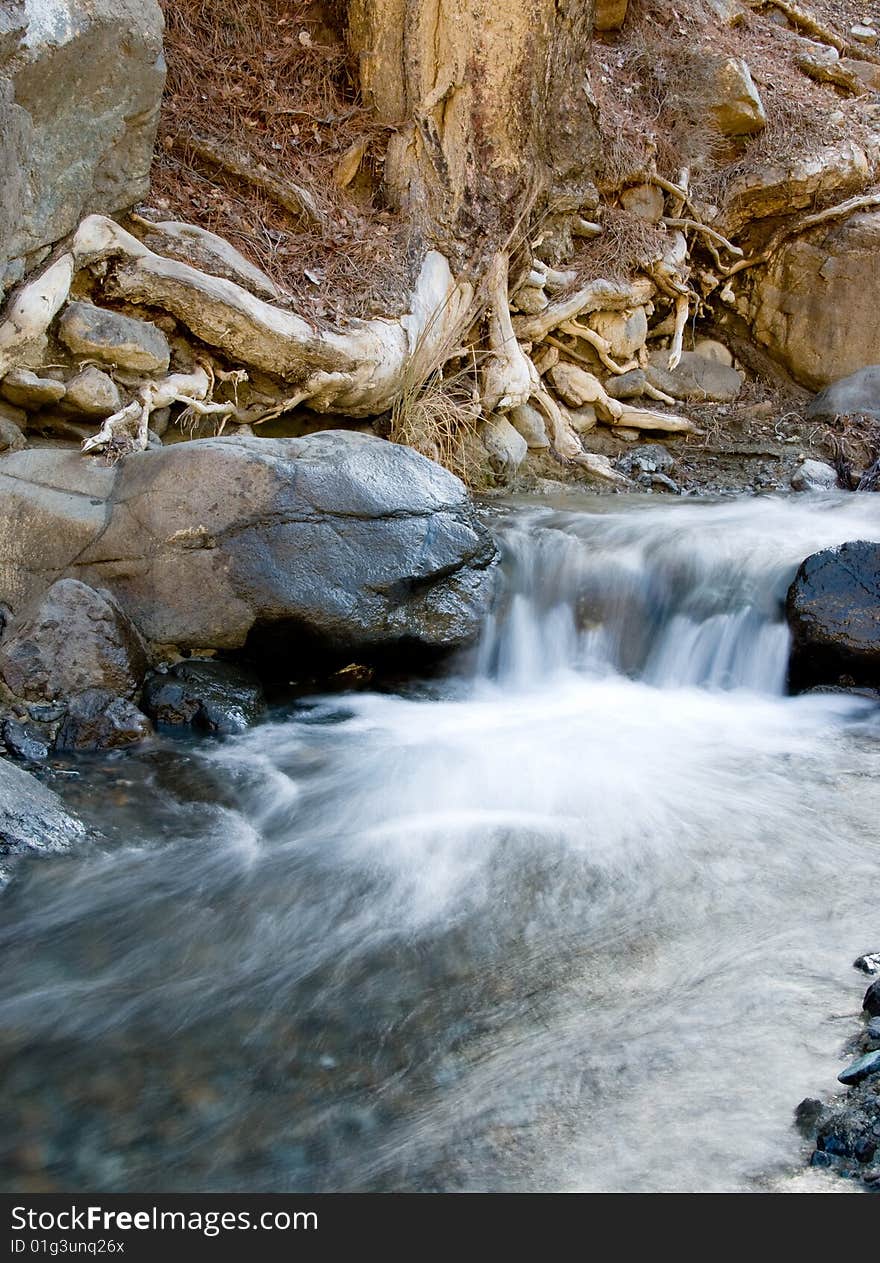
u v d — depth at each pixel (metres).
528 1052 3.20
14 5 5.96
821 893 4.09
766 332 10.83
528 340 9.39
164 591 5.73
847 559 6.50
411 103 8.55
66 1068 3.19
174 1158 2.85
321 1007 3.46
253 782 5.08
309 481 5.86
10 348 6.25
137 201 7.21
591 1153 2.77
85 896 4.11
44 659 5.34
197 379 7.11
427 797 4.98
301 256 7.95
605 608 7.06
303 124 8.57
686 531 7.40
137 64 6.75
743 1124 2.82
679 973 3.57
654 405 10.12
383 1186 2.72
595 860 4.37
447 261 8.67
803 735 5.85
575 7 8.59
